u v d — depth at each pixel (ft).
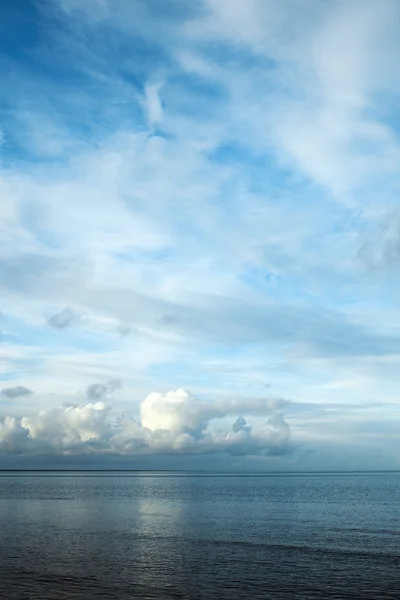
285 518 268.21
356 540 190.49
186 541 186.80
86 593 114.42
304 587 121.70
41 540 186.39
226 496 451.12
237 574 134.00
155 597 112.27
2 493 482.69
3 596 111.75
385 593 117.29
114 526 230.07
